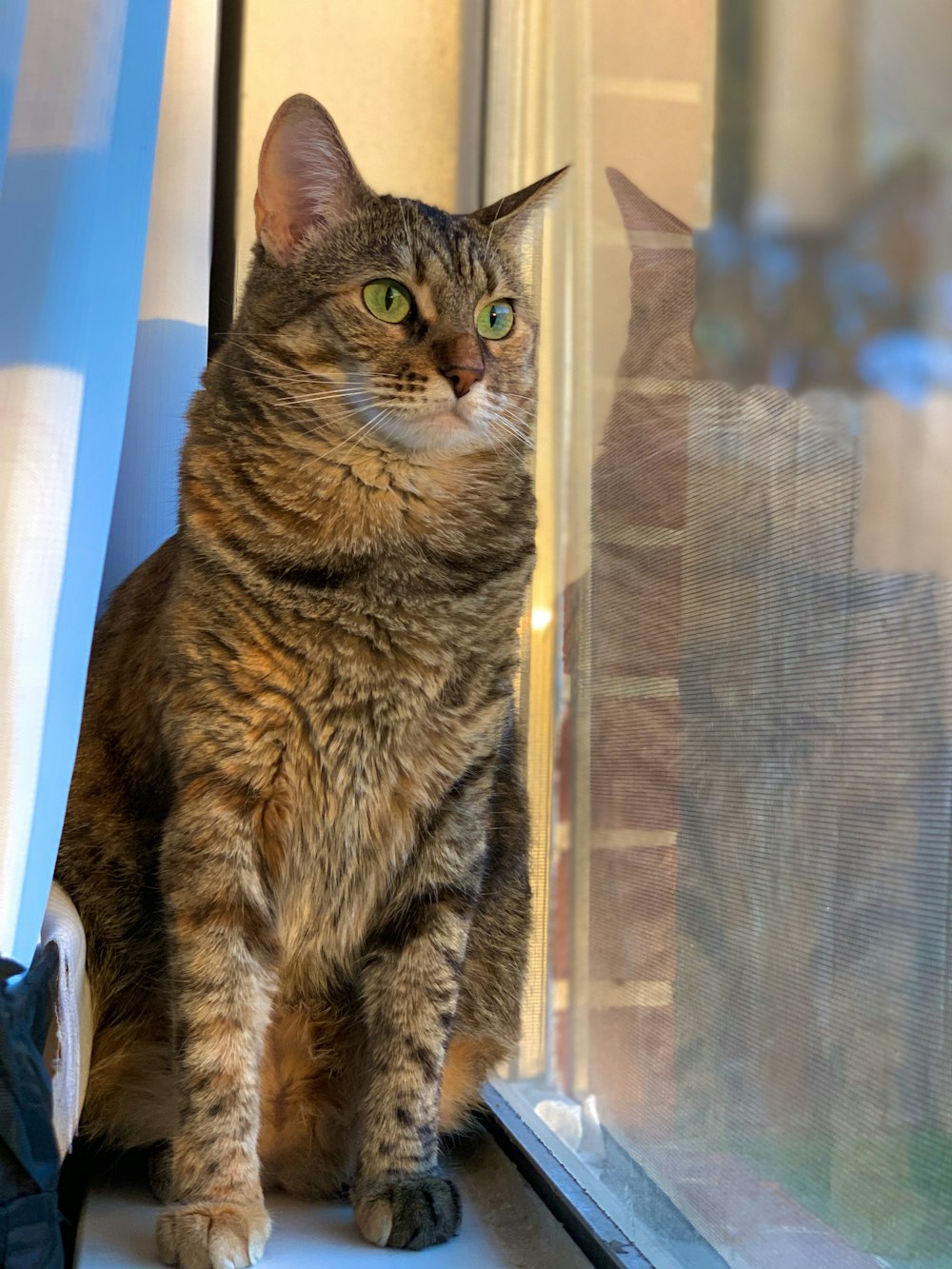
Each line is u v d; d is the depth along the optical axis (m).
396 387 1.39
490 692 1.40
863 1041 0.86
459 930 1.40
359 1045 1.45
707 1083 1.14
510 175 1.97
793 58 0.99
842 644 0.90
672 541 1.30
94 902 1.44
